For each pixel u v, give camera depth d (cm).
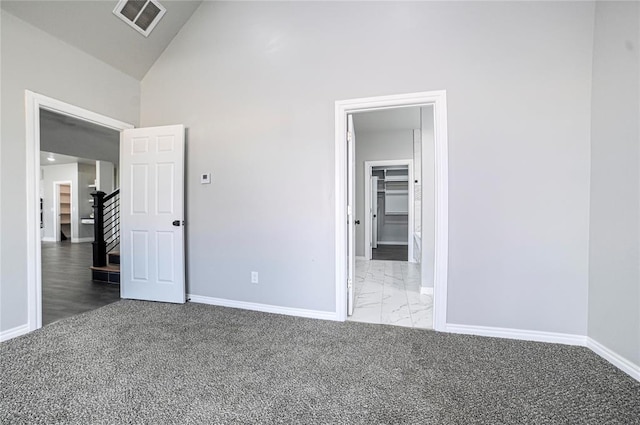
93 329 229
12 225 214
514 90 209
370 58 238
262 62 270
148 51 296
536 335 210
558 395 148
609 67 180
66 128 396
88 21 245
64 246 729
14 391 150
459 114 219
